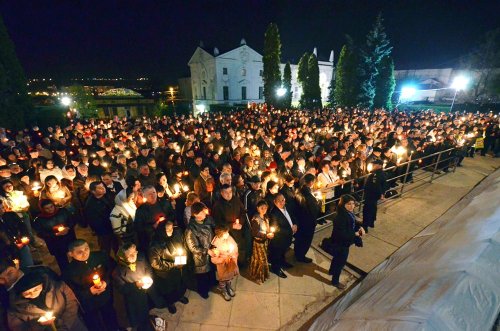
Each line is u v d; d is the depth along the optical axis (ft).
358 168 24.14
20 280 8.41
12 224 13.98
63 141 36.24
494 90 115.85
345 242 13.87
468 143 36.04
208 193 19.08
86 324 10.76
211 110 145.28
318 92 126.11
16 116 61.21
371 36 113.50
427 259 11.62
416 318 7.81
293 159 24.45
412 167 29.58
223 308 13.35
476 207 16.01
